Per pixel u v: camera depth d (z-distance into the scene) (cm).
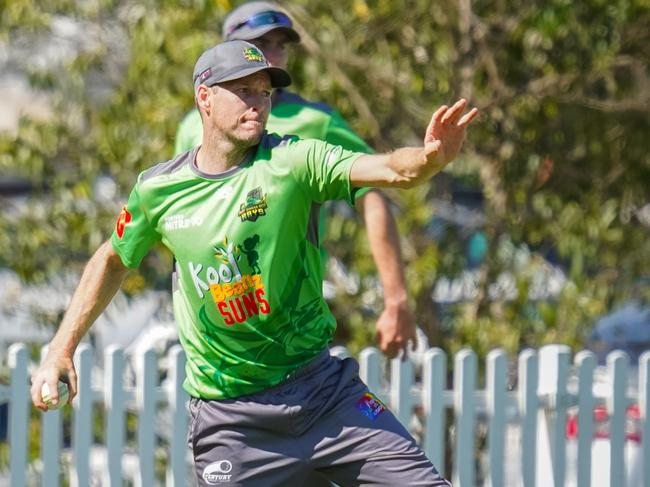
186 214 1480
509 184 2683
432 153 1298
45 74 2777
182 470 2097
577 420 2259
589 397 2261
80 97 2753
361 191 1877
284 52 1938
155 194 1495
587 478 2258
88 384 2055
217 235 1464
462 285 2708
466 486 2184
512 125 2648
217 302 1491
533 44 2545
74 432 2052
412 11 2575
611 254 2728
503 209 2688
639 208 2769
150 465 2078
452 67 2614
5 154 2655
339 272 2606
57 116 2753
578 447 2259
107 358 2066
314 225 1494
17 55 2888
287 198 1448
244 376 1527
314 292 1518
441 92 2639
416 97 2647
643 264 2738
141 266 2619
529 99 2638
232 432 1544
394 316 1867
